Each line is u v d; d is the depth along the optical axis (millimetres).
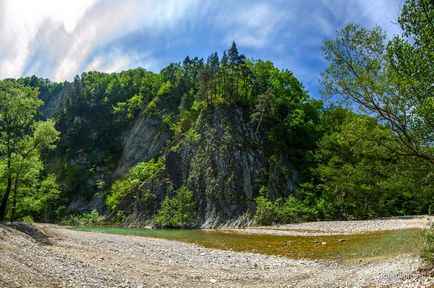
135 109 155125
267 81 107000
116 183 113875
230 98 97250
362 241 33250
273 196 72625
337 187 67500
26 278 13234
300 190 73188
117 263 21781
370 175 53938
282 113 97062
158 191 86625
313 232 46562
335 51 19875
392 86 18266
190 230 61312
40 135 40000
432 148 18312
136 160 128500
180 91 143375
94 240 32500
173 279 19047
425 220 47250
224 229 62250
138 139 134000
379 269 19484
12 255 16375
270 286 18141
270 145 85750
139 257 25375
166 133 127062
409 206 65875
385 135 19281
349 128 20641
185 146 90875
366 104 19359
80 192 125000
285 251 30406
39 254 19406
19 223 32219
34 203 42938
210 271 22188
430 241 18375
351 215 64625
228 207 71812
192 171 83438
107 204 106062
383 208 65250
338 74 19891
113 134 149375
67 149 149750
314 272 21562
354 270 20641
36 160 40688
